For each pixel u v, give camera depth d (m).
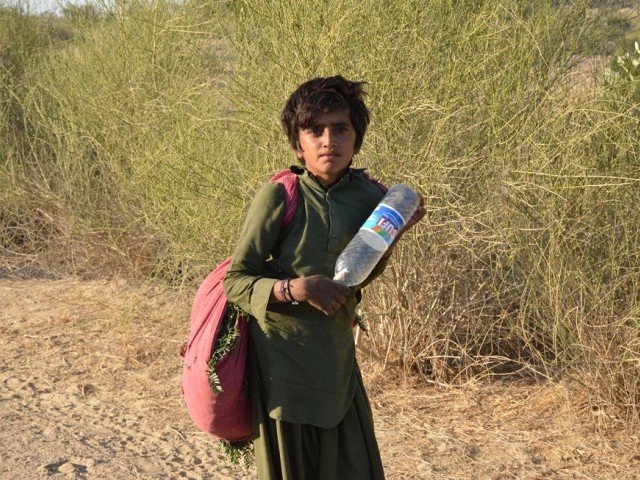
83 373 5.31
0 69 8.40
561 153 4.48
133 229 6.53
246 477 4.02
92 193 7.02
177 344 5.68
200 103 5.63
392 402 4.84
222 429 2.76
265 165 4.96
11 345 5.75
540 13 5.22
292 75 4.89
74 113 7.32
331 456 2.73
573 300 4.55
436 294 5.02
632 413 4.37
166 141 5.50
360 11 4.89
